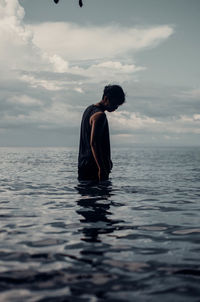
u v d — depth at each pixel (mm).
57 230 2496
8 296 1395
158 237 2320
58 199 3930
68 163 13445
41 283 1522
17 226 2623
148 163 13828
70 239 2248
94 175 5391
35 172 8328
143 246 2102
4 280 1556
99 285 1504
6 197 4133
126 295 1408
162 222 2801
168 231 2492
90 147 5160
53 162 14391
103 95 5105
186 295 1410
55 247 2066
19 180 6223
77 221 2799
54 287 1482
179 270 1689
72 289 1463
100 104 5121
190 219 2934
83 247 2068
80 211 3230
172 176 7355
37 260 1827
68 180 6137
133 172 8367
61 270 1678
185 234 2406
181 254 1947
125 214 3111
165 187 5258
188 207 3516
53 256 1894
